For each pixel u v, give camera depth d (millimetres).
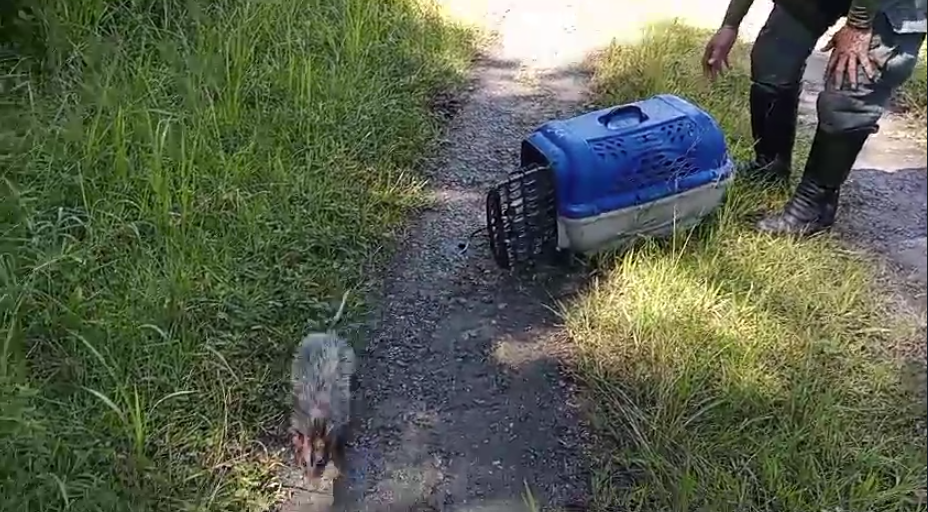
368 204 4293
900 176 4664
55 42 4750
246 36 5207
